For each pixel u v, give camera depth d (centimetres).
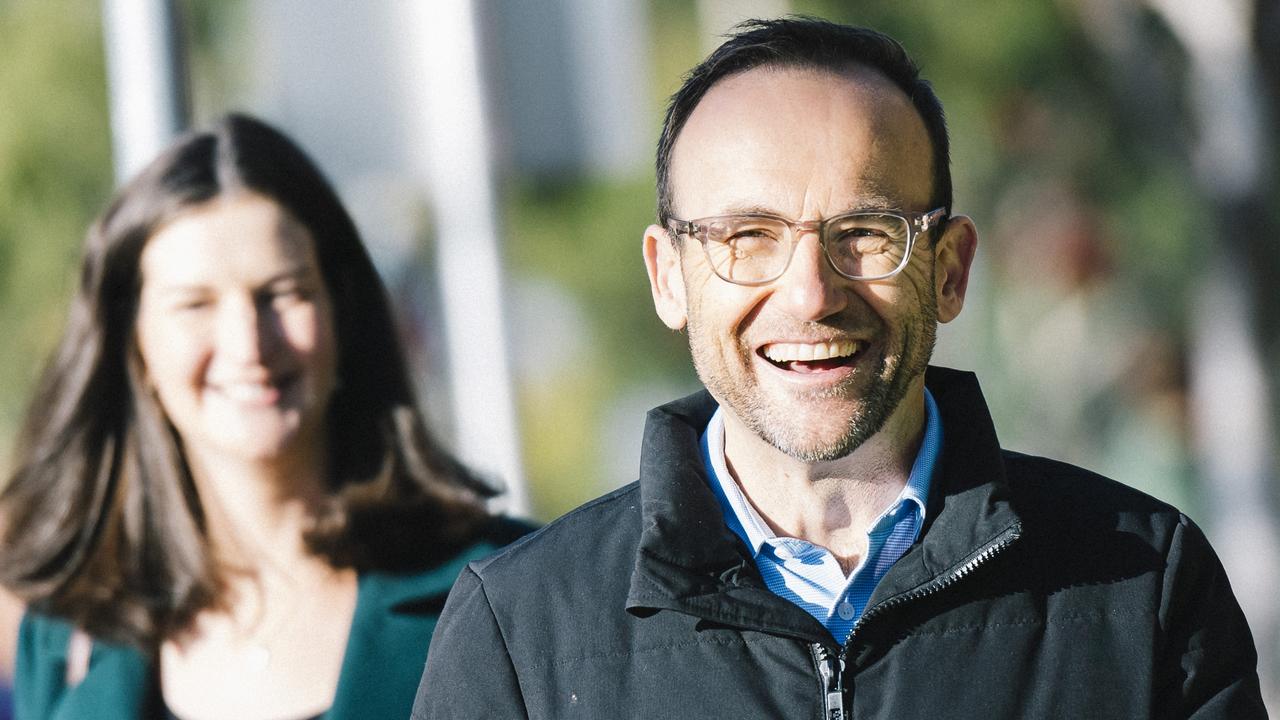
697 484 363
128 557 489
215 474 484
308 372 477
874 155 351
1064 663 350
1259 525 1298
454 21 784
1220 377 1325
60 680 492
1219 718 352
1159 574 358
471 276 809
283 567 484
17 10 1711
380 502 480
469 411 825
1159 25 1458
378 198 991
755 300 351
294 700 471
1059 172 1931
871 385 351
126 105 682
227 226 471
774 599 350
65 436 496
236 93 1792
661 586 352
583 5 790
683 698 351
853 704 348
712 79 366
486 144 791
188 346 472
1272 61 1293
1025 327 2095
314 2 790
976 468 359
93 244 486
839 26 366
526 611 368
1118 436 1563
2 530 503
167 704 480
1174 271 1906
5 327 1611
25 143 1655
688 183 360
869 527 365
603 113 793
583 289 2373
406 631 472
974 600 354
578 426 2512
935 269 361
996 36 1738
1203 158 1343
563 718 357
